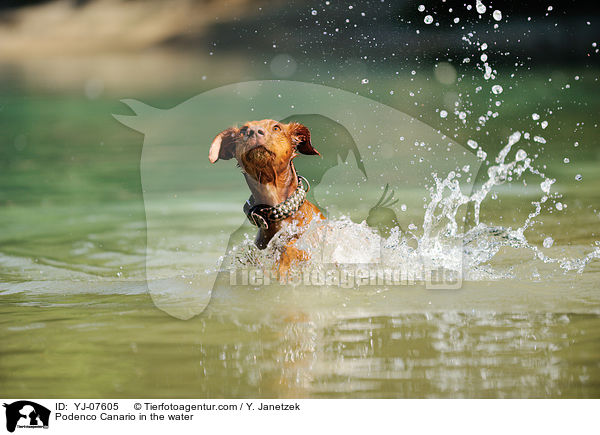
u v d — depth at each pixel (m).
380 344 4.03
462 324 4.35
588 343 3.97
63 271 6.17
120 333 4.37
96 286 5.64
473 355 3.84
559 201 8.55
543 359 3.76
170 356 3.94
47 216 8.59
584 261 5.85
